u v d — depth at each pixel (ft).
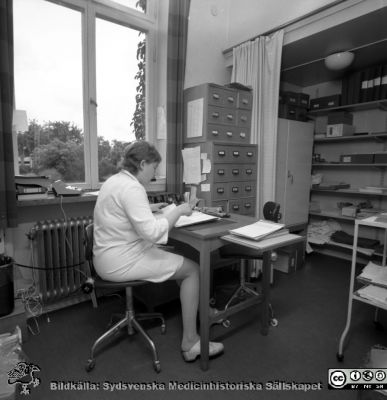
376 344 5.94
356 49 8.97
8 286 5.64
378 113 10.73
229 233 4.99
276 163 9.71
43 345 5.81
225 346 5.86
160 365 5.26
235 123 9.02
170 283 7.22
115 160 8.67
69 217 7.52
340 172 12.00
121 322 5.67
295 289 8.61
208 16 9.82
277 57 8.73
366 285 5.88
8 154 5.89
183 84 8.63
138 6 8.70
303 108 11.14
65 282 7.06
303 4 8.03
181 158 8.85
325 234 11.40
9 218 6.02
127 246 4.91
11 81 5.98
